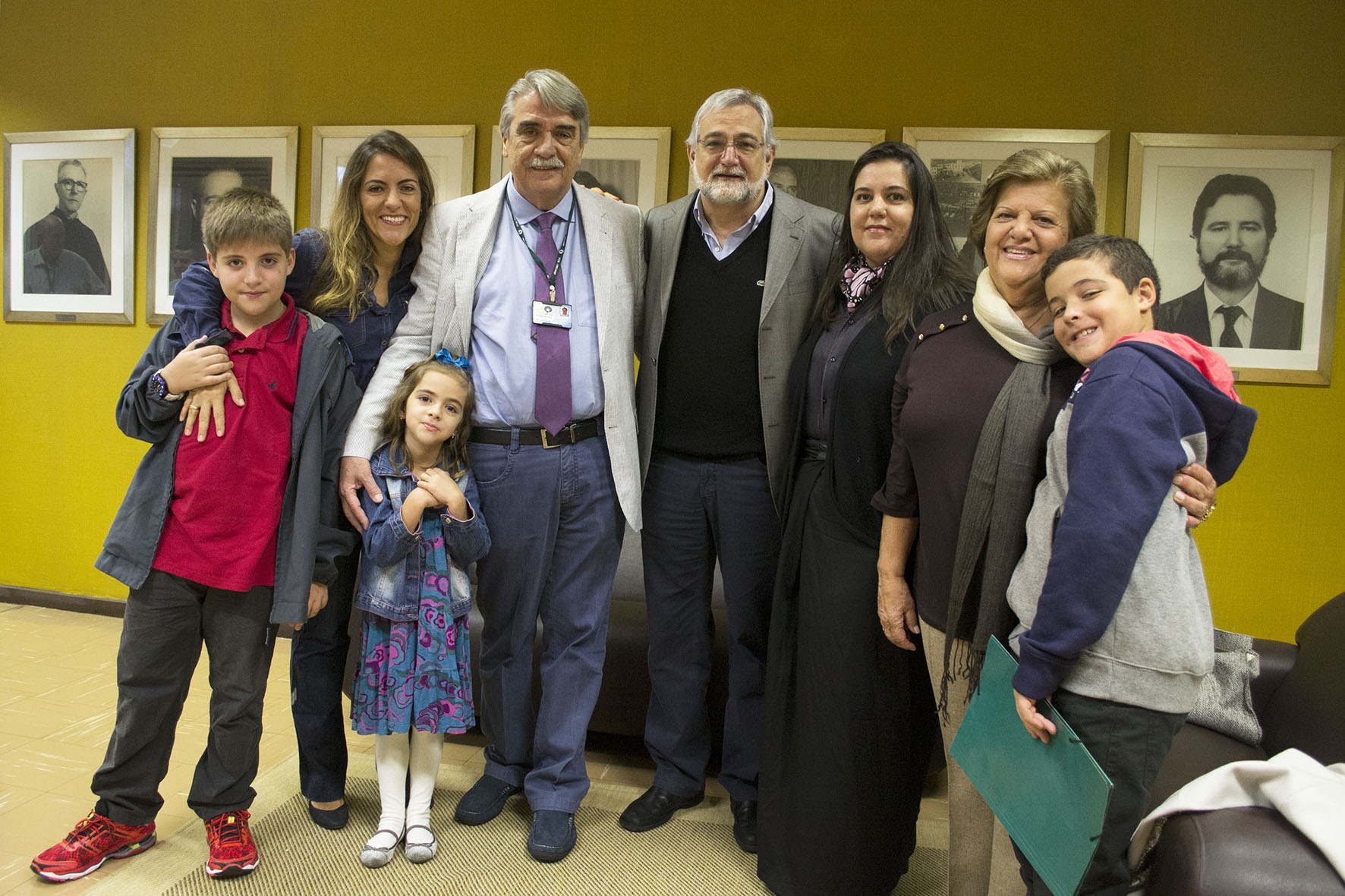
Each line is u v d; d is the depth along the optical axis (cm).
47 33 458
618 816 265
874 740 209
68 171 456
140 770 223
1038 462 165
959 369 178
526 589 243
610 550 250
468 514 229
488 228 238
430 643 229
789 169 396
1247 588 382
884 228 215
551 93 225
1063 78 382
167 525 212
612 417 241
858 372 212
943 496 178
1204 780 149
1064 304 154
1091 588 133
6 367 470
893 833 213
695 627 262
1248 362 377
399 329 243
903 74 390
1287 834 137
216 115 443
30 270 463
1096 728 138
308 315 229
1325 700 213
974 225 185
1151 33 377
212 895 213
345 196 235
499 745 257
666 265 250
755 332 244
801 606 219
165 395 208
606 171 408
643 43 405
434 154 420
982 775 158
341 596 243
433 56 422
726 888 227
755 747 254
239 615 217
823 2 394
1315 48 369
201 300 218
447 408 225
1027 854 145
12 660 383
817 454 225
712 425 248
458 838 246
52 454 466
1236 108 374
